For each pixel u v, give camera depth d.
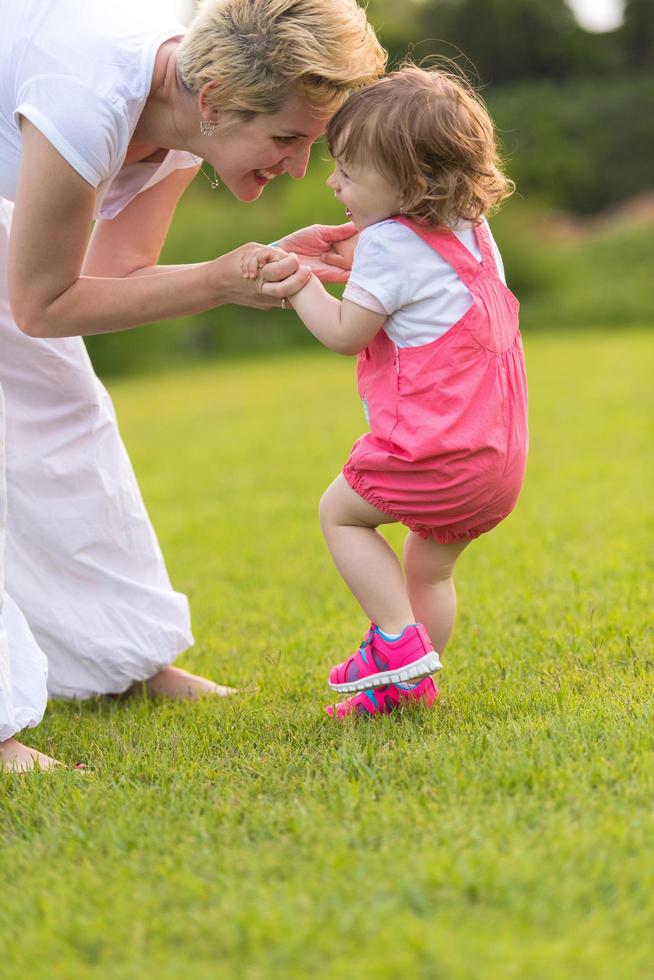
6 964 1.97
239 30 2.62
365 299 2.84
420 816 2.36
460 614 4.49
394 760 2.75
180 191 3.42
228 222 22.06
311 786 2.63
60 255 2.76
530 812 2.33
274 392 15.57
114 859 2.33
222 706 3.56
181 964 1.90
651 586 4.62
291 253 2.96
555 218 30.36
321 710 3.36
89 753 3.18
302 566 5.87
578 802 2.36
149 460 10.52
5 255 3.35
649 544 5.49
